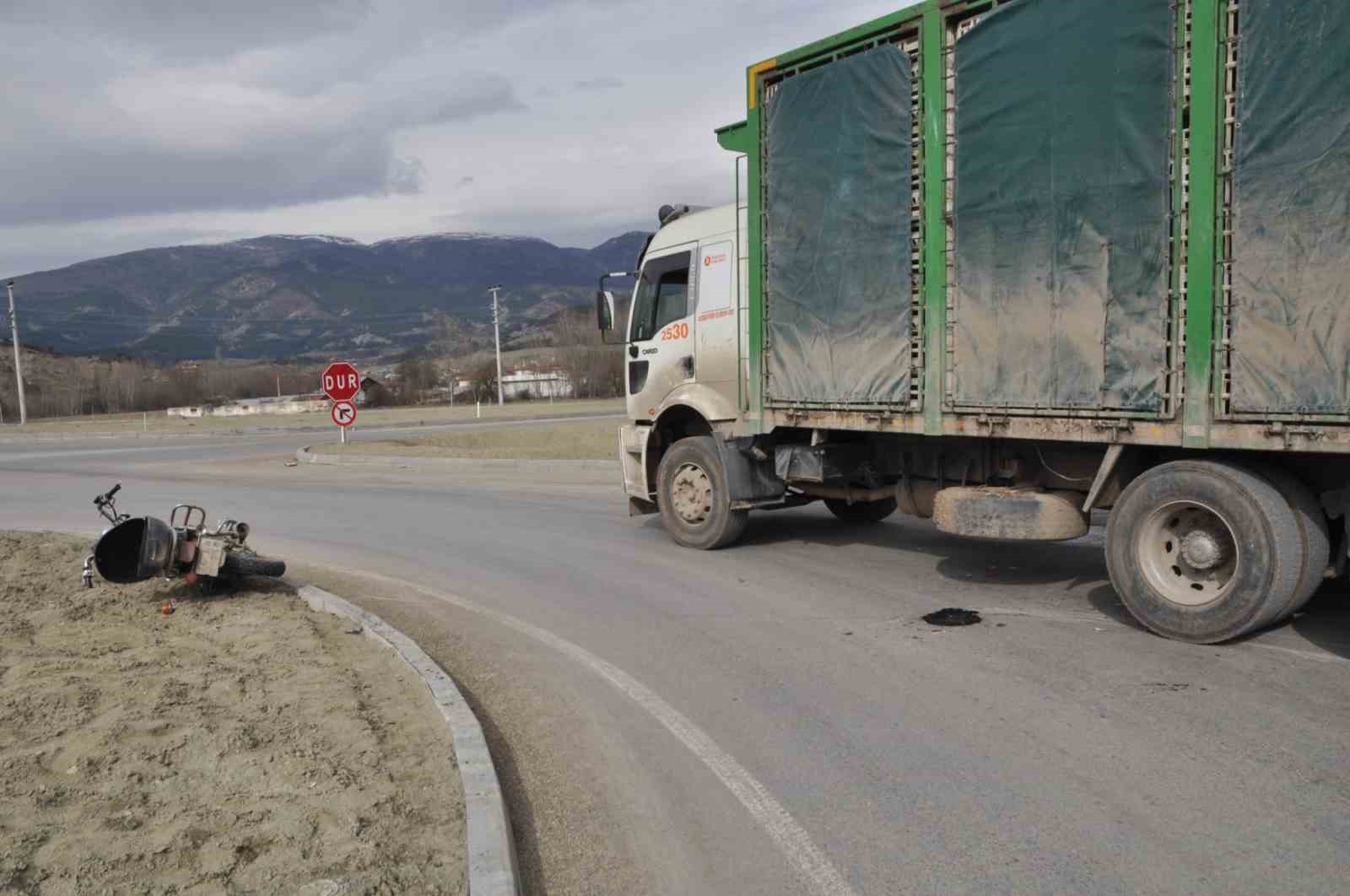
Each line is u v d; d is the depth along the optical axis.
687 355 10.12
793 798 4.20
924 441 8.37
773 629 6.87
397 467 21.23
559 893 3.51
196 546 7.75
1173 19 5.80
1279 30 5.32
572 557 9.91
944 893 3.38
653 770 4.56
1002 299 6.87
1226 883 3.34
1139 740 4.59
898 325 7.67
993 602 7.32
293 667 5.94
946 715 5.06
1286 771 4.18
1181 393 5.90
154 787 4.21
